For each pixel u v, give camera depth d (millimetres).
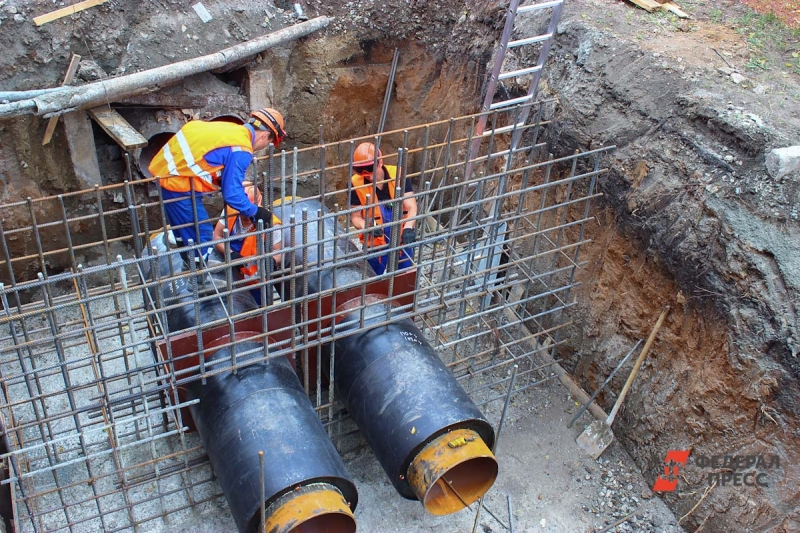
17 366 6828
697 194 5840
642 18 7398
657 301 6258
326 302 5840
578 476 6418
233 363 5188
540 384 7223
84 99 7312
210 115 8672
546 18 7516
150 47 8086
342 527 5078
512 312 7605
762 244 5344
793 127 5699
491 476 5539
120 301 7625
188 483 6004
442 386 5449
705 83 6234
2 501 5559
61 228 8203
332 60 9188
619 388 6723
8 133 7414
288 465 4824
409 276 6145
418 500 5828
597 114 6711
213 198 9023
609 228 6676
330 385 5781
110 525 5668
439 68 9219
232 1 8586
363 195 6617
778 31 7383
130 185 5254
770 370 5207
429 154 9648
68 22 7641
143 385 4922
